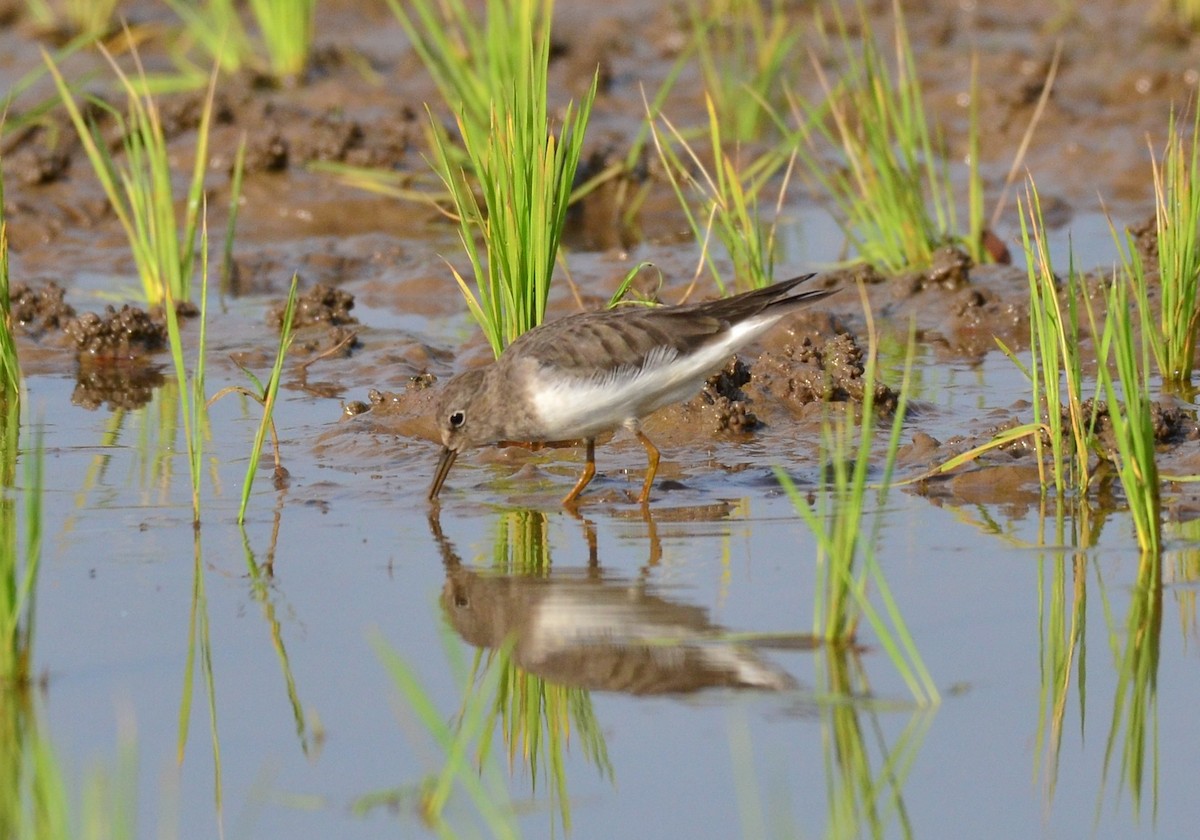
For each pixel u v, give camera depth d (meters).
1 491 17.42
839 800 11.04
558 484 17.88
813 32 38.44
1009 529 15.83
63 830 10.20
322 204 30.72
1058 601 14.04
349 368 22.52
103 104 27.27
